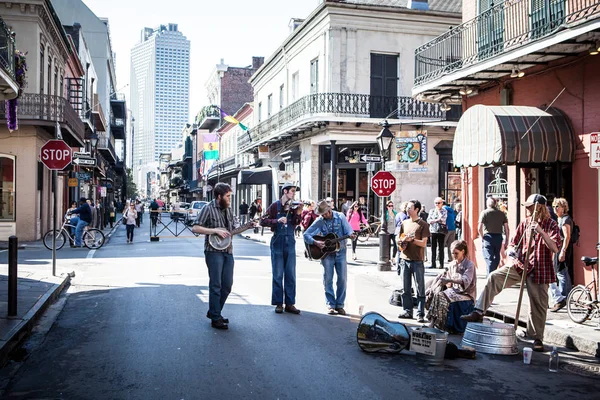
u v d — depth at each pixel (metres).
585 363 6.69
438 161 26.11
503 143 10.93
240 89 57.88
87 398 5.20
